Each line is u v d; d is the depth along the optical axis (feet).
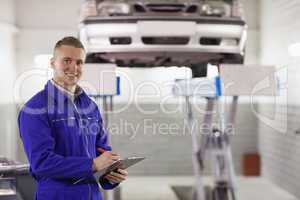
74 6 26.76
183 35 16.49
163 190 22.91
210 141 17.89
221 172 18.40
